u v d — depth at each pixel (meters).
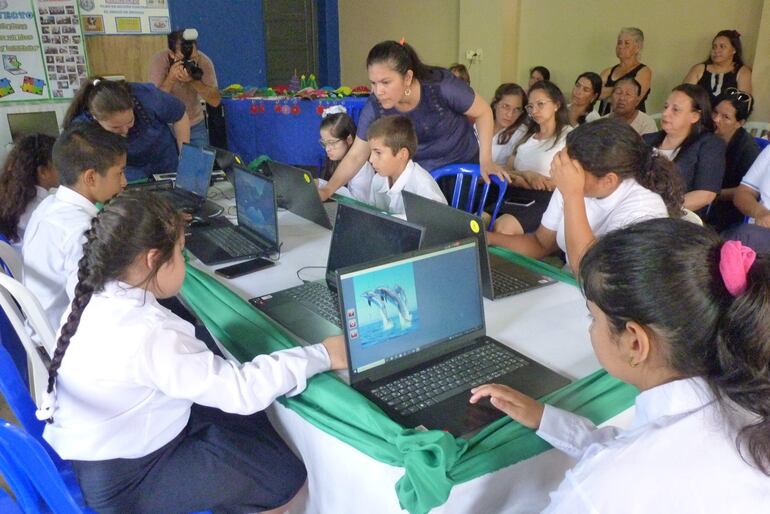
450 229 1.53
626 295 0.63
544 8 5.36
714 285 0.60
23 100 4.54
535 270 1.66
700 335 0.60
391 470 0.94
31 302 1.26
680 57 4.73
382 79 2.19
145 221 1.04
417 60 2.37
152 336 1.02
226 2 6.21
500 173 2.63
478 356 1.18
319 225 2.21
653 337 0.63
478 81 5.77
